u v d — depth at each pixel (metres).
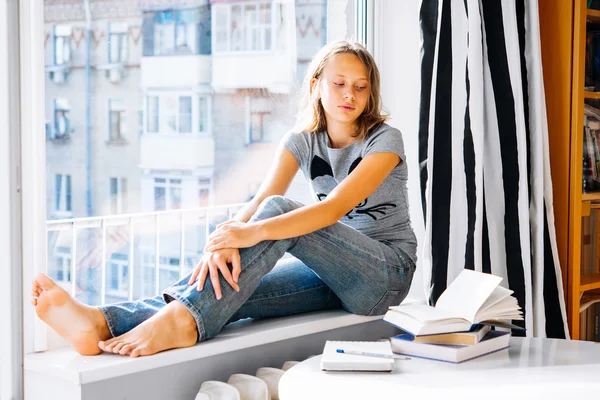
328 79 1.95
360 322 1.98
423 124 2.24
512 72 2.25
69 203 4.00
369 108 2.01
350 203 1.81
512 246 2.27
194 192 4.18
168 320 1.58
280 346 1.88
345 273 1.87
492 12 2.25
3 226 1.25
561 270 2.42
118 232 3.91
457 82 2.21
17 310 1.25
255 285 1.70
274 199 1.79
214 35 4.02
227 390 1.58
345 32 2.56
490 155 2.27
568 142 2.39
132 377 1.56
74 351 1.62
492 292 1.61
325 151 2.04
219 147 4.09
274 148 3.95
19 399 1.26
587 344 1.65
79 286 3.74
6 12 1.23
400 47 2.48
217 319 1.64
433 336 1.53
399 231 2.02
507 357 1.53
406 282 1.98
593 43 2.47
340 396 1.29
